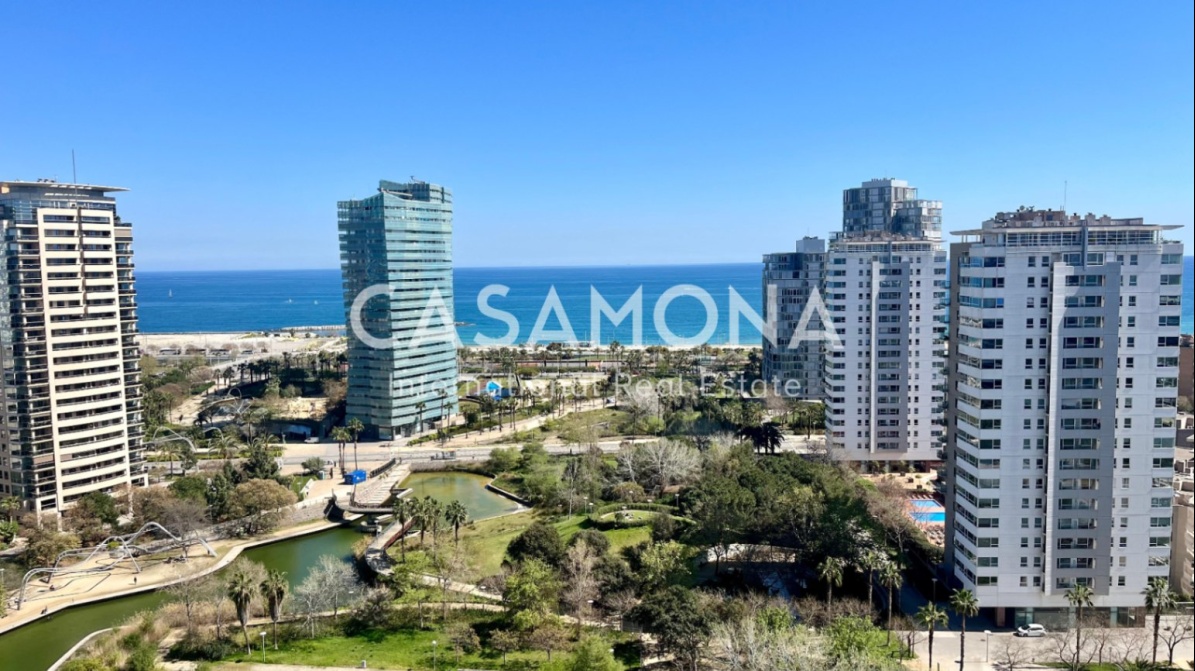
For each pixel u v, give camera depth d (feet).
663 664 410.93
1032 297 436.35
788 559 539.70
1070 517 443.73
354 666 417.90
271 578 447.83
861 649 369.09
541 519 646.33
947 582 492.54
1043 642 434.71
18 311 631.15
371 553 581.12
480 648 436.76
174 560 589.32
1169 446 437.17
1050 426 438.81
